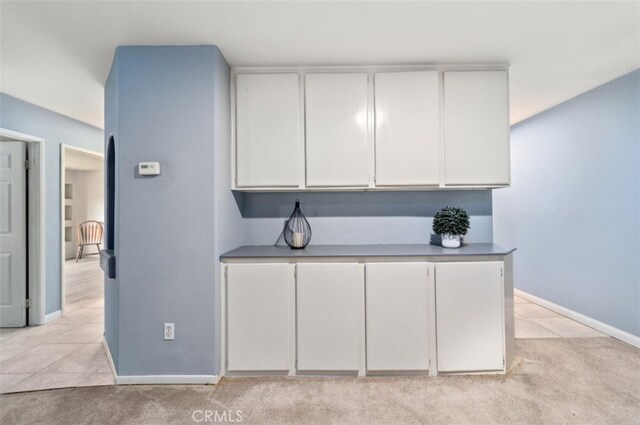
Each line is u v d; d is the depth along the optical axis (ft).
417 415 5.71
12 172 10.02
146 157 6.68
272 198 8.60
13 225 10.00
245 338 6.89
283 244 8.55
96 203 24.91
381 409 5.88
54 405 6.02
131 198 6.68
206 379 6.65
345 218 8.61
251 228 8.60
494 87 7.53
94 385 6.66
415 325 6.84
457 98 7.52
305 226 8.54
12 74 7.93
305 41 6.61
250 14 5.74
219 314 6.86
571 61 7.53
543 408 5.83
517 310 11.06
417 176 7.41
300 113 7.53
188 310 6.68
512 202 13.07
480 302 6.86
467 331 6.85
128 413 5.79
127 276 6.67
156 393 6.36
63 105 10.05
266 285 6.89
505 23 6.06
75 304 12.30
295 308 6.93
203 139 6.70
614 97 8.59
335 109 7.47
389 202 8.63
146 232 6.68
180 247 6.68
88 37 6.40
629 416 5.58
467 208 8.64
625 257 8.44
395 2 5.47
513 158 12.90
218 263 6.84
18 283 9.97
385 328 6.84
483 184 7.46
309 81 7.48
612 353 7.82
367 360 6.86
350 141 7.45
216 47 6.78
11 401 6.15
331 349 6.86
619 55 7.27
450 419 5.60
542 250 11.44
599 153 9.10
